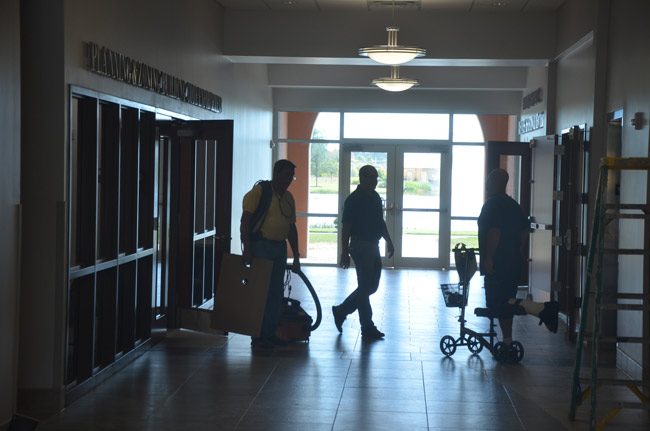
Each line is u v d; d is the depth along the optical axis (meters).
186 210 8.93
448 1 10.59
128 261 7.16
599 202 5.46
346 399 6.18
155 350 7.92
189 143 8.93
